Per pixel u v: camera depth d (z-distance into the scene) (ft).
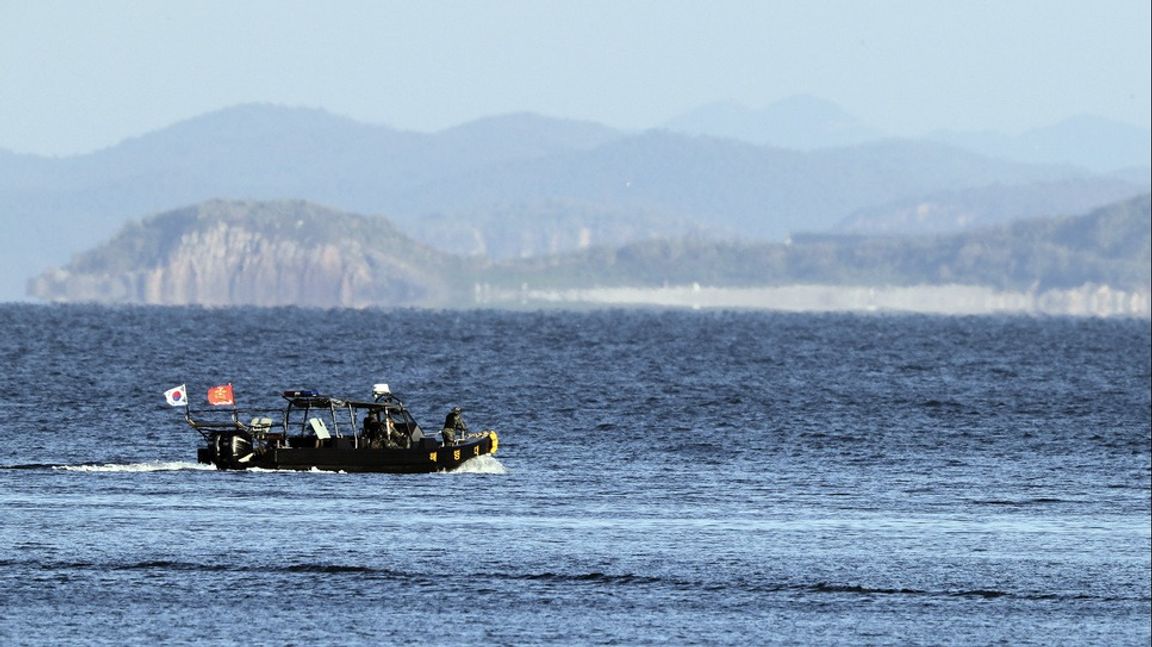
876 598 536.01
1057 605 531.91
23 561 552.82
